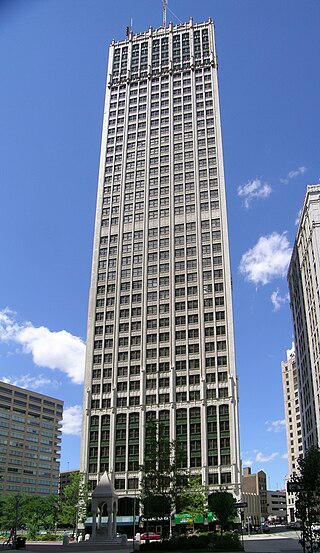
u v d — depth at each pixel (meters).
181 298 113.62
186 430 100.88
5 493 186.62
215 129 131.25
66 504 95.50
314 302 102.75
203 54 144.00
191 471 96.81
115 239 124.75
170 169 129.50
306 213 108.00
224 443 98.12
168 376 106.94
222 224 118.69
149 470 53.25
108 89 147.12
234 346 106.06
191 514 82.25
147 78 145.00
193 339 108.81
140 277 118.69
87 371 111.81
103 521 93.81
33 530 91.38
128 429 104.00
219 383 103.44
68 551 47.34
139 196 128.25
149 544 45.91
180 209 123.62
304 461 34.72
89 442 104.69
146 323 113.31
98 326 116.00
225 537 47.44
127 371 109.62
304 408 120.44
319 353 99.44
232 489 93.69
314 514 32.28
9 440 195.75
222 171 125.38
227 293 111.06
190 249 118.31
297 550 44.38
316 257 99.19
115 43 155.88
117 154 136.00
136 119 139.88
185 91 139.75
